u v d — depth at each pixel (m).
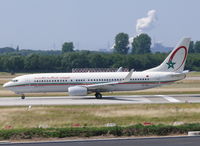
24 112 157.00
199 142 92.94
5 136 108.44
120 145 91.88
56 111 159.00
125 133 111.44
